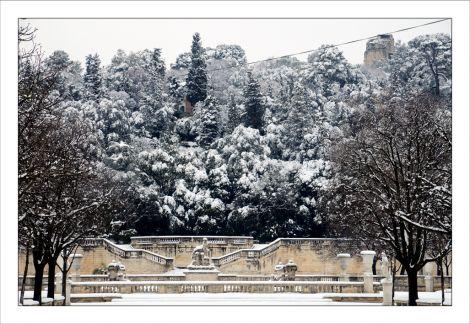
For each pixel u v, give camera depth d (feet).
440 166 156.66
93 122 339.36
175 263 296.92
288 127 361.51
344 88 394.93
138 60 408.26
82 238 193.57
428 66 375.45
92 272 276.62
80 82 376.27
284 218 324.19
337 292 219.41
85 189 197.16
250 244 301.02
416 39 387.75
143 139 363.35
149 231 325.62
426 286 209.77
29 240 147.02
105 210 201.87
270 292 219.61
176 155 349.41
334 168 293.43
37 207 149.07
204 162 352.90
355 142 248.32
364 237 224.33
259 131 372.58
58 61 357.61
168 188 338.75
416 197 153.99
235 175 339.98
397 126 207.82
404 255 157.07
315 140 348.79
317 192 320.29
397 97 344.28
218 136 382.83
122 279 256.52
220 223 331.57
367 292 219.61
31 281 218.38
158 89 397.80
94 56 379.35
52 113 189.78
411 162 158.51
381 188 175.52
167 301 184.24
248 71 403.34
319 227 320.50
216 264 284.61
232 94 387.55
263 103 379.55
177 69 434.30
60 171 138.62
